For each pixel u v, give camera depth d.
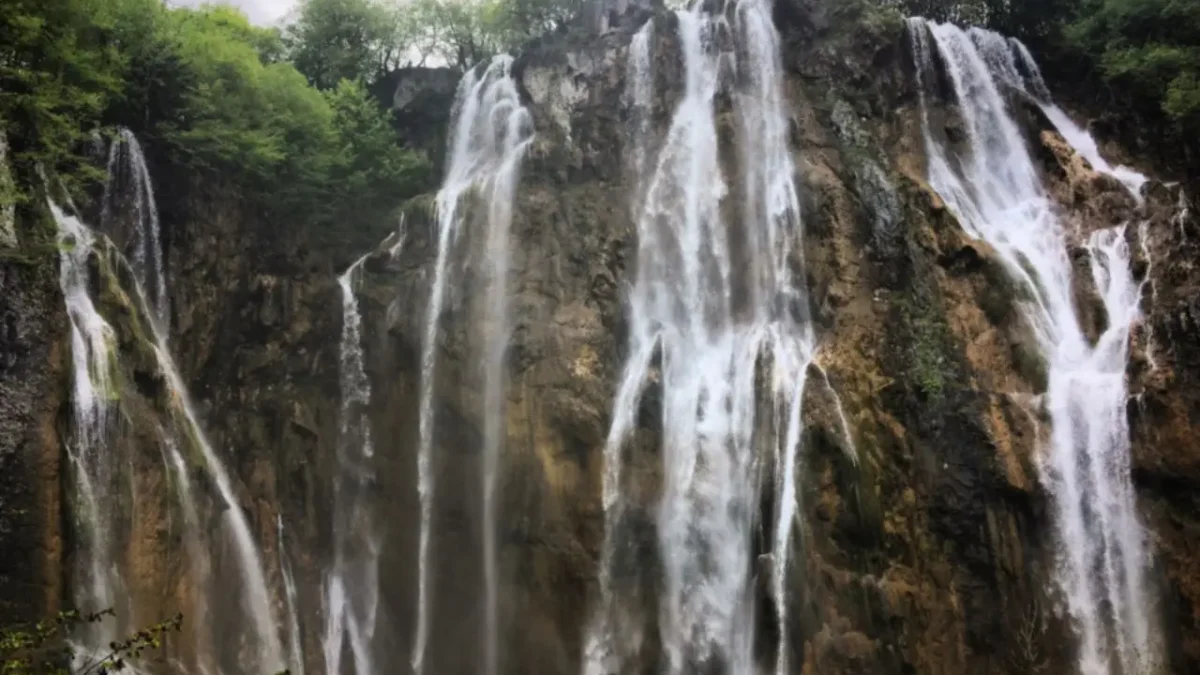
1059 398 25.42
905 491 25.30
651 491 27.59
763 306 29.48
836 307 28.16
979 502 24.59
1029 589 23.75
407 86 40.75
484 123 36.59
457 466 29.00
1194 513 23.62
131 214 28.66
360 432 30.25
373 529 29.33
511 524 27.84
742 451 27.16
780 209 30.41
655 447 28.16
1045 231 29.47
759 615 24.84
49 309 23.50
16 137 25.23
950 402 25.77
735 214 31.02
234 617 26.42
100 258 25.59
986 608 23.89
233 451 29.27
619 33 36.19
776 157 31.48
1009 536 24.25
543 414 28.56
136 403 25.19
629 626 26.31
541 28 42.28
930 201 28.94
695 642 25.70
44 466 22.36
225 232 31.12
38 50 26.36
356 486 29.78
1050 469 24.61
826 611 24.23
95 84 27.81
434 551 28.61
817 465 25.70
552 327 29.83
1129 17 34.19
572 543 27.22
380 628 28.53
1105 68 33.81
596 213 31.97
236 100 31.58
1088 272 27.83
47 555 21.88
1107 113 33.78
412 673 27.97
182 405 26.72
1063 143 31.97
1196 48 32.25
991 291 27.36
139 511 24.12
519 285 30.80
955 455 25.19
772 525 25.75
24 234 24.02
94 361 24.30
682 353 29.58
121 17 29.38
